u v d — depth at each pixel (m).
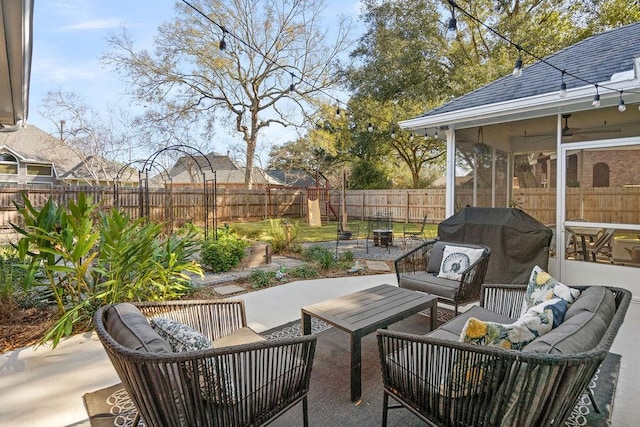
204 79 15.26
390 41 14.12
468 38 14.31
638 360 2.69
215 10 13.95
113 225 3.26
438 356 1.61
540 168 5.71
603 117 4.61
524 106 4.77
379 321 2.45
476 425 1.47
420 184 19.84
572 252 4.82
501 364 1.36
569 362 1.24
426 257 4.16
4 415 2.05
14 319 3.42
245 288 4.87
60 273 3.77
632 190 4.33
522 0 13.16
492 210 4.90
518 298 2.66
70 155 20.06
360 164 18.03
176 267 3.83
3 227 9.43
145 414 1.43
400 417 2.04
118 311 1.75
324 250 6.86
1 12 2.30
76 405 2.15
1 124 6.28
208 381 1.43
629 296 1.98
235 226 12.38
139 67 14.38
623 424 1.96
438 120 5.70
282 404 1.73
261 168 20.48
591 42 6.14
